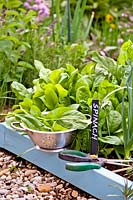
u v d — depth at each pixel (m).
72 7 4.02
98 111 1.77
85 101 1.95
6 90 2.39
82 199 1.76
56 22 2.96
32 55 2.54
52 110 1.91
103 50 2.91
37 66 2.14
